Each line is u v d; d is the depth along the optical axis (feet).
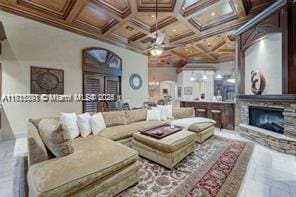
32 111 14.49
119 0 13.20
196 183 7.38
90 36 18.57
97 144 8.22
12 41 13.46
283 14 11.28
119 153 7.07
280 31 11.59
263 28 13.10
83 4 13.05
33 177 5.28
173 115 17.08
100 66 19.58
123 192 6.73
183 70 35.12
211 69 34.04
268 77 13.12
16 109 13.73
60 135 6.51
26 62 14.14
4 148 11.44
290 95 10.62
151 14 14.58
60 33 16.20
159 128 11.70
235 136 15.37
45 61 15.21
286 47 11.09
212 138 14.57
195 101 21.61
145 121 15.11
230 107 18.07
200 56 31.76
